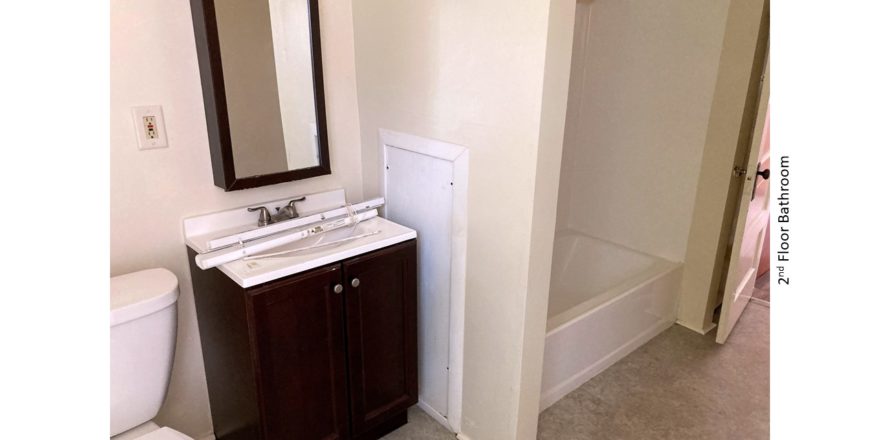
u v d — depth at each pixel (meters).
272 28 1.55
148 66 1.41
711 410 2.03
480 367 1.71
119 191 1.44
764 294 3.03
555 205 1.47
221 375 1.60
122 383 1.31
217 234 1.62
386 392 1.78
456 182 1.61
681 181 2.54
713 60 2.30
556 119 1.37
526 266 1.47
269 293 1.37
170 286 1.38
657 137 2.58
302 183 1.83
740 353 2.43
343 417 1.67
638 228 2.77
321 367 1.55
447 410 1.89
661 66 2.49
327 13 1.74
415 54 1.61
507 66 1.36
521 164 1.40
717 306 2.75
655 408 2.04
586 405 2.05
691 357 2.39
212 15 1.41
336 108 1.86
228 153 1.53
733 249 2.32
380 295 1.65
